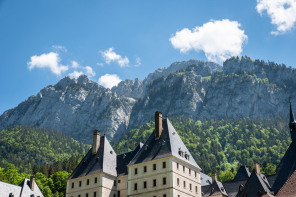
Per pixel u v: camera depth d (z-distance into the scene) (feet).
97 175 307.99
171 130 306.55
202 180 445.78
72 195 316.81
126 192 306.55
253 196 341.62
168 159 279.28
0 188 352.49
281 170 351.05
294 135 366.84
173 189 267.80
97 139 339.77
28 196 378.73
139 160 297.12
